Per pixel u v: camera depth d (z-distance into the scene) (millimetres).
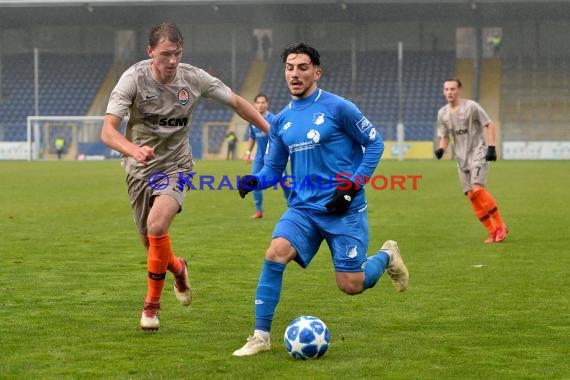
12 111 151125
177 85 18625
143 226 19906
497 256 30250
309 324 16188
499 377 14922
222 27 157875
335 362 15953
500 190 63062
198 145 144500
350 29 155500
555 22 149375
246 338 17953
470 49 151250
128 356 16359
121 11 144625
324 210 17234
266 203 54375
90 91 153375
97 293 22984
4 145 142125
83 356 16344
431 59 152375
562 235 36281
